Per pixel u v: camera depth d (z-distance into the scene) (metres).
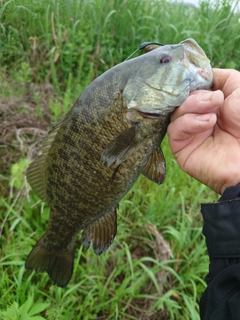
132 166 0.24
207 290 0.19
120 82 0.23
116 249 0.40
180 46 0.23
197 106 0.21
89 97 0.24
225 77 0.25
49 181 0.26
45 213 0.40
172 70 0.22
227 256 0.19
